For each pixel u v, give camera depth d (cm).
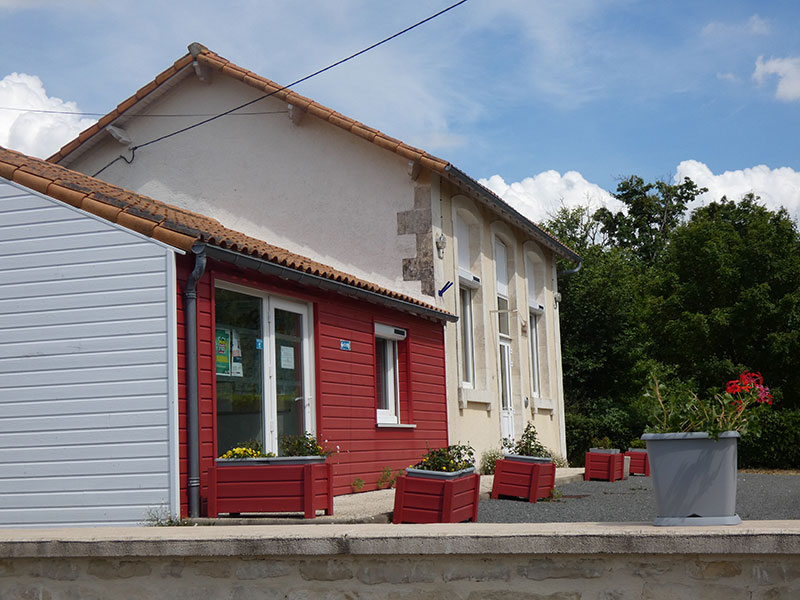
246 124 1527
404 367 1314
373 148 1456
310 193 1480
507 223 1802
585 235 4066
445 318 1391
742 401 552
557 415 2092
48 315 852
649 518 927
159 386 816
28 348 853
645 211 4375
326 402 1073
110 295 838
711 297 2694
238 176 1525
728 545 477
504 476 1120
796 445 2111
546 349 2050
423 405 1352
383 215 1437
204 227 1064
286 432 1006
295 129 1501
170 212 1093
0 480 843
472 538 508
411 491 829
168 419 809
